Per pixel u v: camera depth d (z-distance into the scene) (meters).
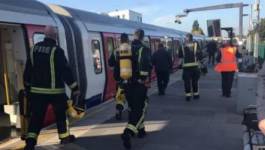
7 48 4.50
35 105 3.72
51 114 4.93
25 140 3.88
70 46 5.66
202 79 11.24
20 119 4.07
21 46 4.43
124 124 5.12
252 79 5.73
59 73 3.73
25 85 3.79
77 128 4.87
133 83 4.02
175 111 6.07
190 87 7.22
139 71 4.00
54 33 3.77
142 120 4.06
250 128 2.45
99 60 6.84
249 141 2.34
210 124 5.11
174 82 10.50
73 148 3.96
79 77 5.93
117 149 3.96
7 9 4.18
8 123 4.53
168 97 7.65
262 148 2.28
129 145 3.92
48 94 3.72
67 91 4.80
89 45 6.44
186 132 4.68
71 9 6.34
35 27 4.64
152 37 11.62
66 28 5.59
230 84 7.59
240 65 8.02
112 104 6.82
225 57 7.52
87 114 5.84
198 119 5.43
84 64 6.16
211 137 4.44
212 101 7.09
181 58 7.24
